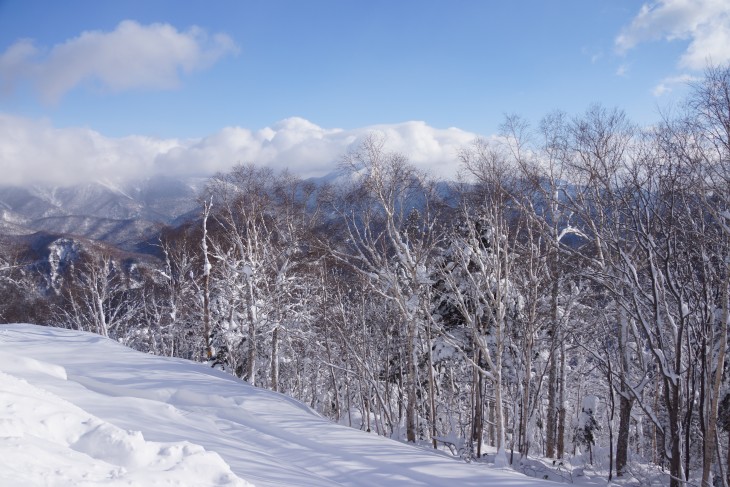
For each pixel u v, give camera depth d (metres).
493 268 18.86
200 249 30.69
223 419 12.37
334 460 10.46
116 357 17.56
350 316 25.53
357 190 19.17
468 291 20.44
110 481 4.46
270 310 25.89
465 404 30.78
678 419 16.75
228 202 26.33
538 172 18.73
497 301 17.61
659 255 16.34
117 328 36.06
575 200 19.05
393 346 25.22
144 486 4.68
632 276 16.52
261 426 12.47
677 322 18.08
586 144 16.97
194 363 18.50
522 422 22.08
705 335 15.34
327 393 35.84
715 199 15.02
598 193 17.30
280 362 32.09
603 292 19.78
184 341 35.34
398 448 11.99
